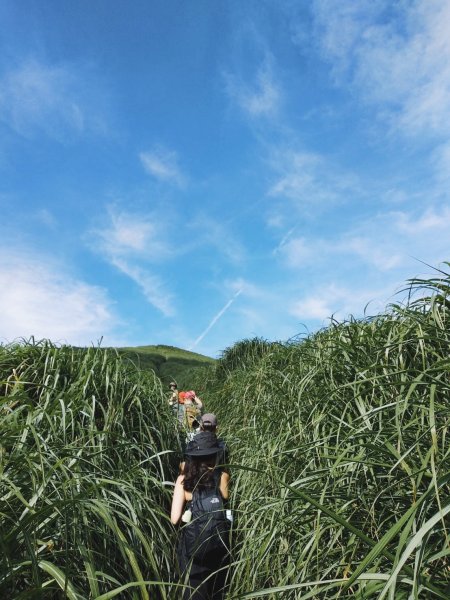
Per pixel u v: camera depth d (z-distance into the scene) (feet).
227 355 36.01
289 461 11.37
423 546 4.97
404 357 10.46
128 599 9.14
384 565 6.64
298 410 12.57
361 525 7.56
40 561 6.46
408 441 8.13
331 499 8.34
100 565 8.62
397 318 11.56
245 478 14.34
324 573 7.25
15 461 8.19
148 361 70.90
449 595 5.19
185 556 11.01
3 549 5.99
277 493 11.49
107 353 17.79
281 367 18.62
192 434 19.94
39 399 13.91
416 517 6.04
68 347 17.57
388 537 4.94
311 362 14.58
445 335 9.32
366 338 12.17
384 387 9.80
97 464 11.66
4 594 6.44
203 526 11.09
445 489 7.30
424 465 6.11
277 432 14.17
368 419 9.08
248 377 21.70
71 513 8.27
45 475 8.39
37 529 7.58
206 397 32.01
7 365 15.90
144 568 10.28
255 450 14.55
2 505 7.57
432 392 6.55
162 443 15.62
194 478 11.88
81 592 7.36
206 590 10.66
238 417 20.42
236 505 13.93
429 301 10.28
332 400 11.34
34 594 6.04
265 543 8.88
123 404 15.52
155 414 17.33
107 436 13.29
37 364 15.92
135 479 12.50
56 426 12.10
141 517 10.21
